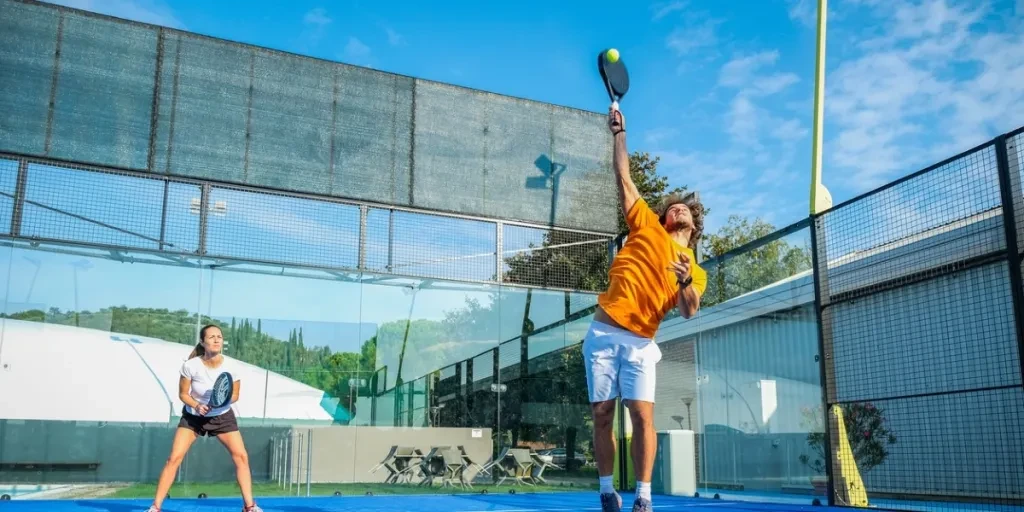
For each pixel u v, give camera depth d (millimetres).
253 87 10133
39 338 8672
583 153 11883
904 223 7281
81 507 6922
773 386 8820
